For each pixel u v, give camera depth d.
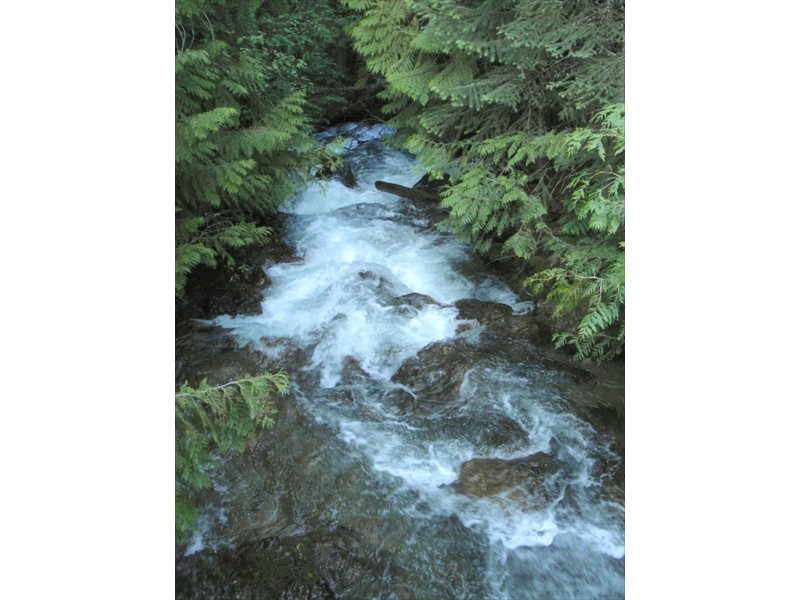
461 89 4.54
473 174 4.57
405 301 4.46
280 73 5.38
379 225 5.68
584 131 3.47
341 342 4.09
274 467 3.01
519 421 3.32
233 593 2.36
